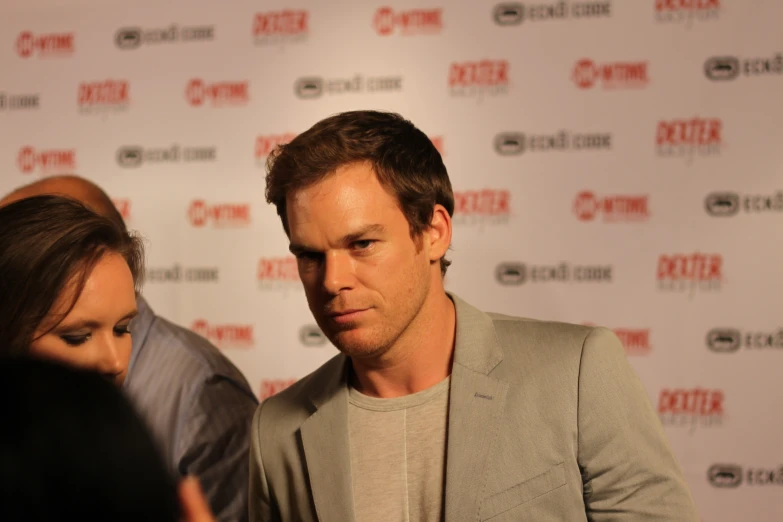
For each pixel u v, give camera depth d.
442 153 2.60
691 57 2.47
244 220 2.73
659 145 2.48
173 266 2.75
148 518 0.43
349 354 1.09
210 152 2.76
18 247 1.04
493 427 1.11
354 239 1.05
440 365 1.18
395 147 1.09
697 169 2.46
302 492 1.19
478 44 2.60
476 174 2.58
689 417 2.42
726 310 2.42
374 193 1.05
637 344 2.46
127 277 1.13
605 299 2.49
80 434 0.43
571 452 1.10
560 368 1.14
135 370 1.71
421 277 1.12
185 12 2.79
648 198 2.48
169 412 1.66
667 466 1.11
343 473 1.13
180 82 2.79
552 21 2.55
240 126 2.75
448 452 1.10
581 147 2.52
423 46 2.63
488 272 2.55
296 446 1.22
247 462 1.68
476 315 1.24
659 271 2.46
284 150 1.11
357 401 1.19
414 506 1.11
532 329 1.23
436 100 2.62
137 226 2.78
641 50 2.50
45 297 1.03
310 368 2.69
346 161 1.06
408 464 1.13
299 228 1.06
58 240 1.05
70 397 0.44
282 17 2.73
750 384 2.40
